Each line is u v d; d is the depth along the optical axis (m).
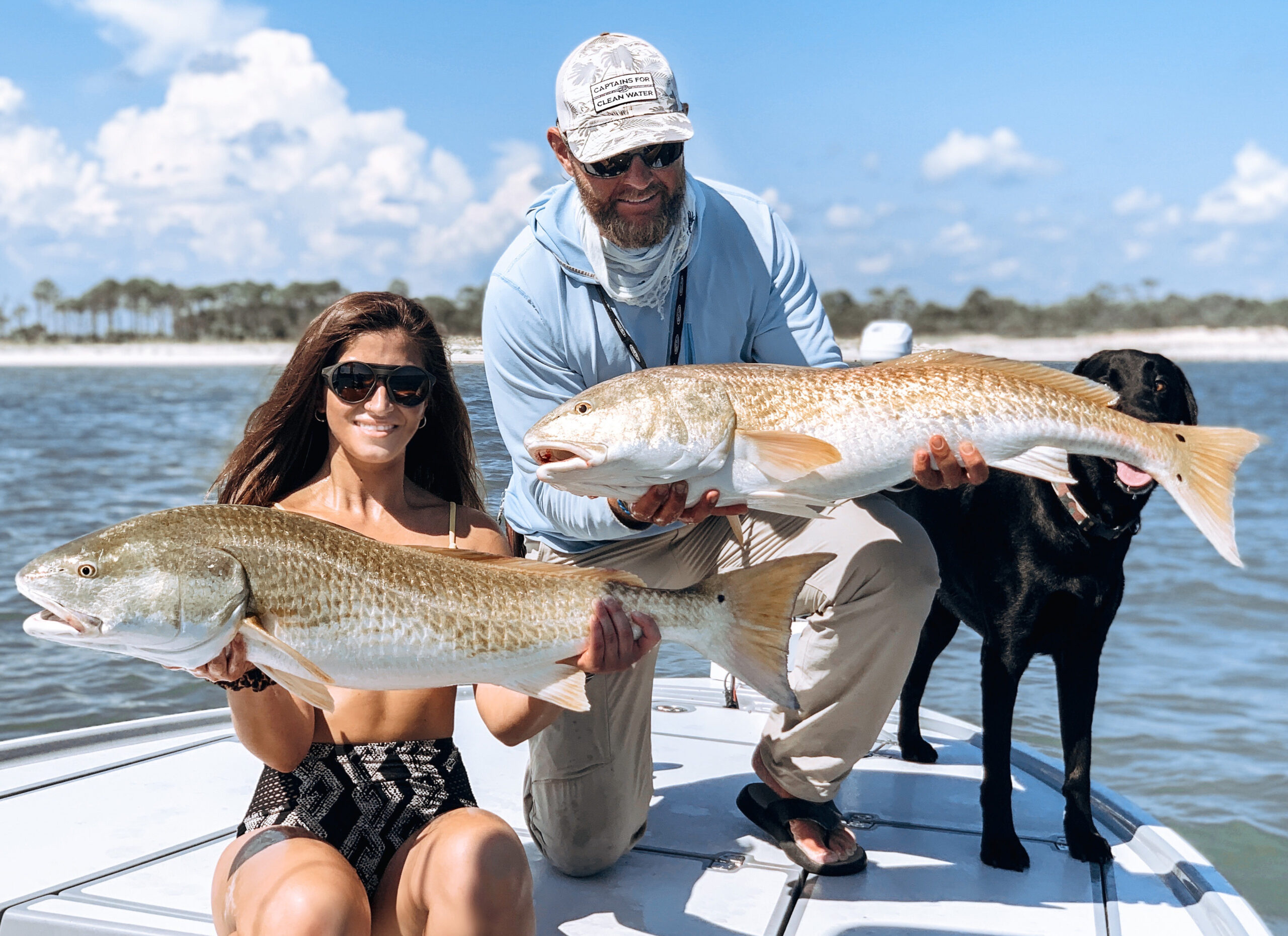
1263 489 18.12
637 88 2.88
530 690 2.23
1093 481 3.02
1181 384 3.28
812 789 3.13
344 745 2.49
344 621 2.06
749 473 2.57
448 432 2.82
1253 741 5.73
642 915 2.85
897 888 3.00
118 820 3.33
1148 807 4.94
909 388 2.59
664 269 3.04
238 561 1.99
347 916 2.03
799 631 4.42
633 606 2.27
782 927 2.78
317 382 2.58
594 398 2.57
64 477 15.48
